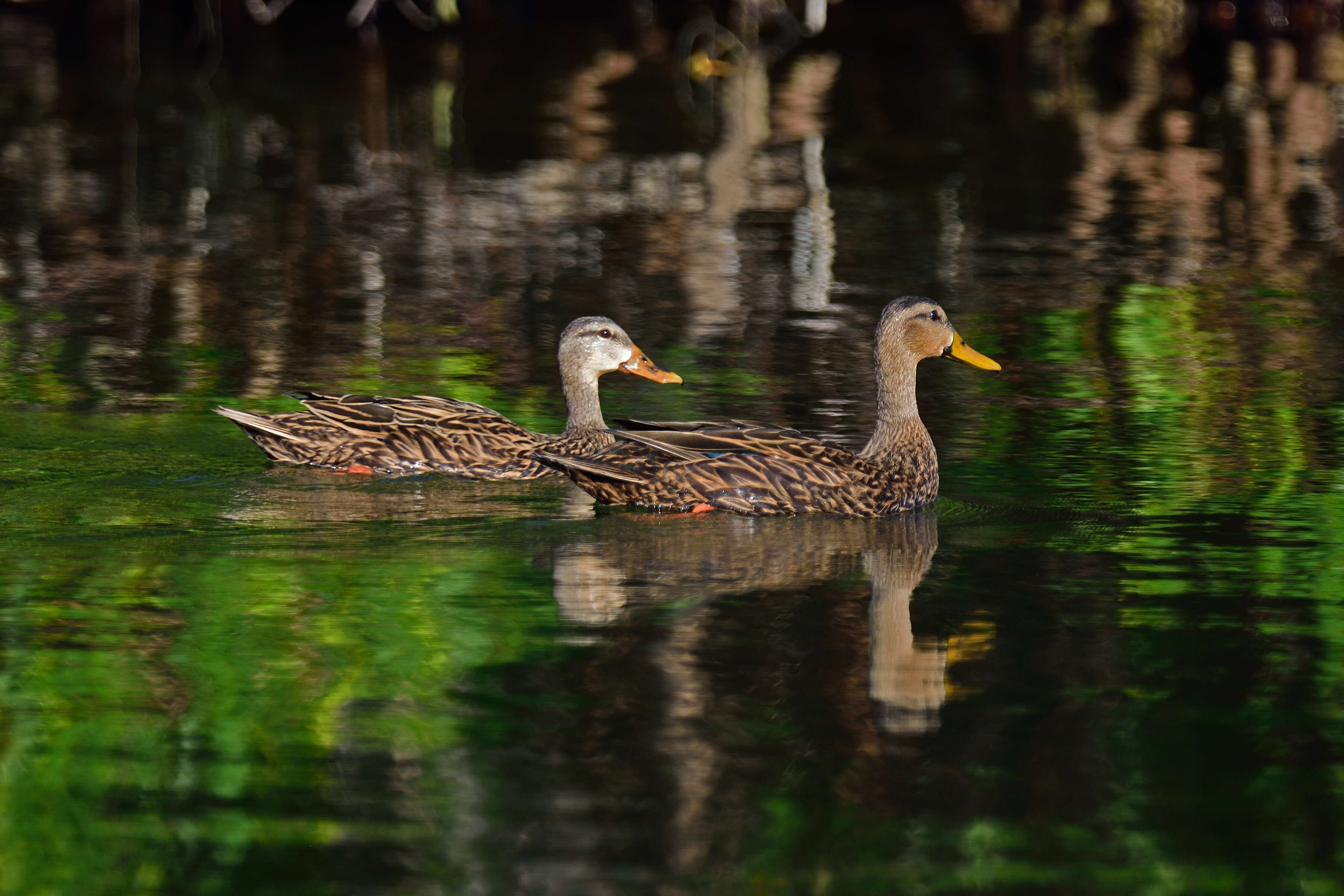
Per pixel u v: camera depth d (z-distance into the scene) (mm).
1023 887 7633
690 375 18266
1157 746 8977
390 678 9852
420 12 51312
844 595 11414
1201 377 18141
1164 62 46344
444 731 9141
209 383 17750
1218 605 11156
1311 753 8883
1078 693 9664
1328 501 13672
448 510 13680
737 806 8336
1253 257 24375
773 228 26688
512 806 8336
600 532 13094
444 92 41500
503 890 7594
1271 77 43281
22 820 8188
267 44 49156
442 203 28547
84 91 40656
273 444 14992
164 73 43812
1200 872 7746
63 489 13961
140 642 10375
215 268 23641
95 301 21547
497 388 17938
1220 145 33969
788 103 40344
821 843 8008
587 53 48469
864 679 9836
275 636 10508
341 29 51812
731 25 52000
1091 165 32031
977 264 24109
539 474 15219
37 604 11039
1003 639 10531
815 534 13062
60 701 9484
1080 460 15133
